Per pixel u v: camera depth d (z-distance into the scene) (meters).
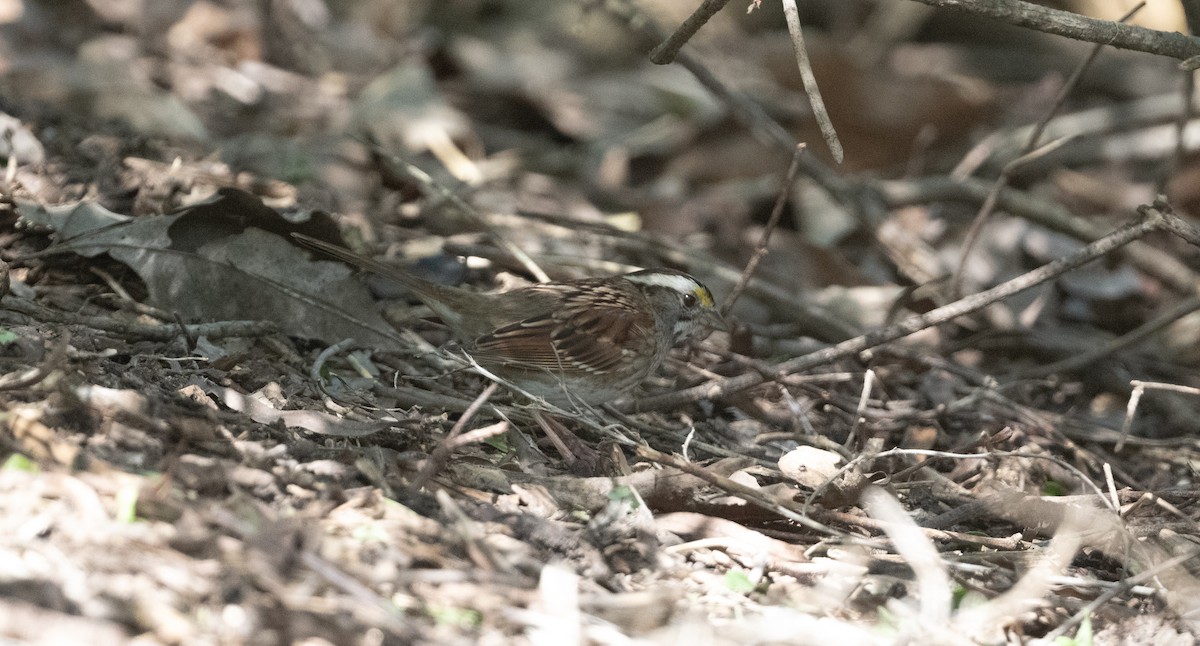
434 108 16.78
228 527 6.51
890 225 14.81
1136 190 17.88
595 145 17.77
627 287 11.13
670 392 11.64
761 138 15.12
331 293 10.58
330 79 18.17
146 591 5.87
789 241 15.72
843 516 8.40
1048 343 13.93
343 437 8.46
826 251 15.27
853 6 21.16
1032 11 8.97
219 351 9.42
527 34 20.08
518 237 13.77
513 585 6.67
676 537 7.94
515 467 8.94
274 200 12.13
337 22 20.08
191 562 6.16
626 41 19.88
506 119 18.64
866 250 15.99
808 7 21.17
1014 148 18.02
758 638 6.70
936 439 10.93
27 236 10.67
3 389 7.37
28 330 8.66
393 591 6.43
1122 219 17.33
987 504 8.88
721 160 17.61
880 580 7.64
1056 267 10.26
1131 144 18.19
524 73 19.08
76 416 7.36
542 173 17.16
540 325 10.35
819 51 18.23
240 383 9.24
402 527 7.02
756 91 18.31
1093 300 15.03
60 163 11.91
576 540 7.45
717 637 6.67
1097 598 7.77
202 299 10.25
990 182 17.77
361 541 6.78
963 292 14.38
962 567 7.77
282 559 6.30
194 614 5.82
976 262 15.33
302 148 14.48
